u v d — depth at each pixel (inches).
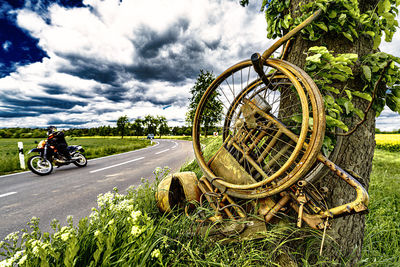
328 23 53.5
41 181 187.6
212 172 67.4
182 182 79.1
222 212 65.3
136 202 80.8
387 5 49.6
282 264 47.3
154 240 47.9
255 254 45.5
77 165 272.1
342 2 49.9
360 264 56.5
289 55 64.1
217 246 50.2
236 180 60.0
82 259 42.5
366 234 69.5
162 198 75.7
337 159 53.4
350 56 47.6
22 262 35.0
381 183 138.4
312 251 52.6
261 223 50.0
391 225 73.7
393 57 47.0
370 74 48.4
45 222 97.6
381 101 53.9
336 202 53.4
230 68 62.3
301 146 42.4
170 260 47.0
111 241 37.6
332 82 54.2
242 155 67.1
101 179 191.3
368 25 52.5
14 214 107.9
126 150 610.9
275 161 58.0
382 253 62.4
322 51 48.7
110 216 55.1
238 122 65.6
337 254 53.5
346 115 52.2
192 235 55.3
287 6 62.8
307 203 45.7
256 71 56.4
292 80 46.6
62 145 247.1
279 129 54.3
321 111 41.9
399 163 284.4
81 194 142.0
